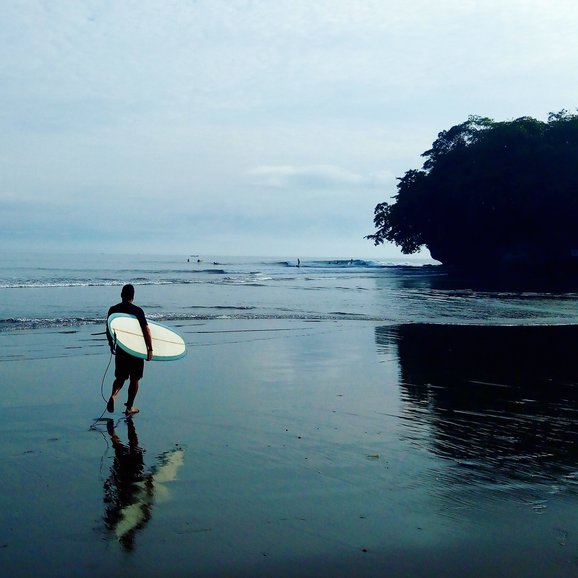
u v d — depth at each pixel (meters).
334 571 3.97
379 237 89.62
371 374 10.91
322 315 20.97
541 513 4.88
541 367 11.70
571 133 69.88
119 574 3.91
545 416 8.04
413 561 4.10
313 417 7.88
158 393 9.21
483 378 10.59
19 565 3.99
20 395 8.98
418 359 12.49
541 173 67.62
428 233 82.69
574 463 6.14
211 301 26.62
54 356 12.33
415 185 82.12
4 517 4.72
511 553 4.22
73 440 6.81
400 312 22.38
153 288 35.28
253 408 8.33
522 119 74.12
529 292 34.47
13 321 17.55
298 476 5.69
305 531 4.53
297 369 11.30
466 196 71.81
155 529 4.54
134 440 6.83
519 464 6.09
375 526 4.62
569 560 4.13
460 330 17.23
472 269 75.75
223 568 4.00
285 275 59.06
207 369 11.16
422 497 5.19
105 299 26.52
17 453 6.32
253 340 14.98
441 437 7.02
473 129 87.75
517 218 70.75
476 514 4.85
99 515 4.79
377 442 6.80
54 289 32.56
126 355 8.07
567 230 69.38
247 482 5.53
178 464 6.02
